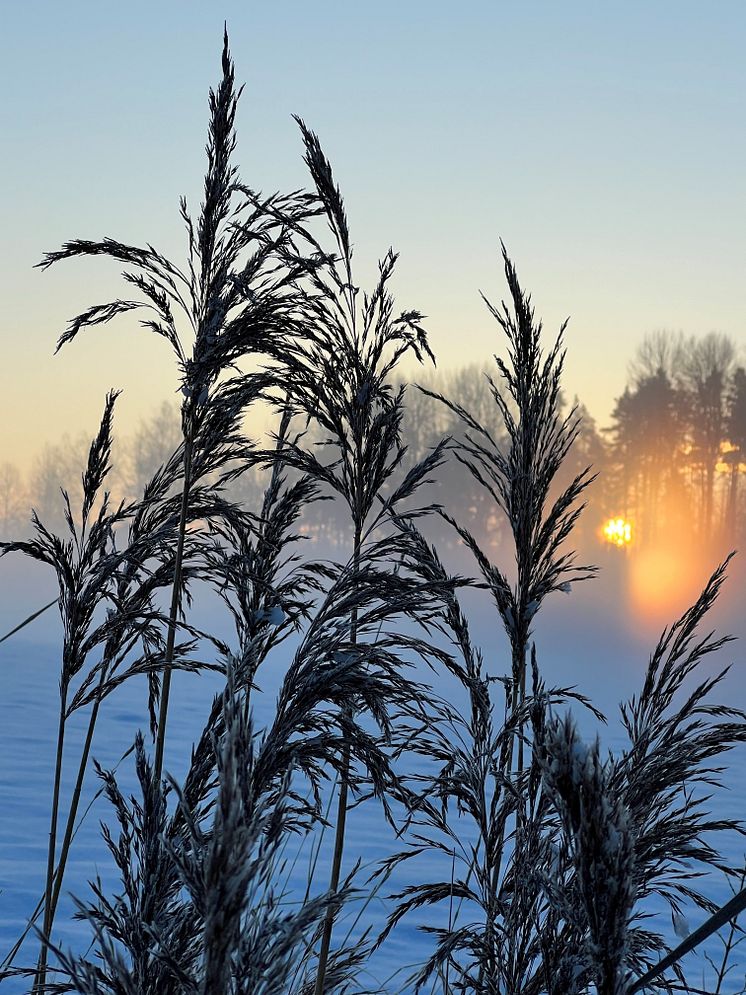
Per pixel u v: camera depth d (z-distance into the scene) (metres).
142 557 3.20
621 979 1.47
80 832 8.60
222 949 1.48
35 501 108.69
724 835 10.11
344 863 7.64
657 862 2.82
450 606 3.09
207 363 3.12
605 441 96.88
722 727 2.84
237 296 3.14
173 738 14.63
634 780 2.83
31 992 2.55
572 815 1.51
